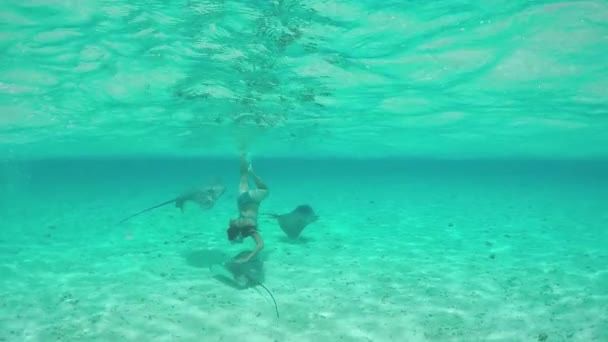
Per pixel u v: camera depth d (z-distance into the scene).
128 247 12.36
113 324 6.67
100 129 26.09
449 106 19.20
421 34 11.05
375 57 12.69
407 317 7.04
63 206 23.69
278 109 19.69
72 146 36.72
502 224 17.28
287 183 59.31
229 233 8.19
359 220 18.05
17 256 11.18
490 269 10.07
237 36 11.29
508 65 13.16
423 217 19.31
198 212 20.56
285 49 12.15
